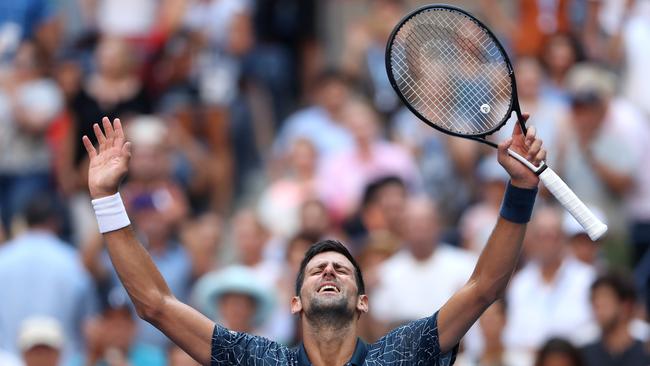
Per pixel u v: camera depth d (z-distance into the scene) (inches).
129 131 1584.6
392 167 1572.3
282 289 1339.8
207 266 1411.2
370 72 1777.8
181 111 1728.6
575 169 1441.9
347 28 1988.2
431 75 808.9
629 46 1590.8
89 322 1267.2
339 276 752.3
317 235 1347.2
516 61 1663.4
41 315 1291.8
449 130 776.3
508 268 749.9
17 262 1298.0
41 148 1614.2
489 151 1544.0
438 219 1422.2
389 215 1411.2
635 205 1441.9
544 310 1275.8
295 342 1294.3
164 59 1753.2
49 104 1620.3
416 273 1293.1
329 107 1653.5
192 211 1676.9
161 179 1487.5
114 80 1647.4
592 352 1198.3
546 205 1350.9
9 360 1250.0
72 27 1878.7
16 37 1739.7
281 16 1893.5
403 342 753.6
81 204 1577.3
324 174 1573.6
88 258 1402.6
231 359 754.2
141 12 1806.1
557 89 1581.0
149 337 1314.0
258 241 1402.6
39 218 1314.0
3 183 1609.3
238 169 1758.1
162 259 1391.5
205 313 1275.8
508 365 1234.6
